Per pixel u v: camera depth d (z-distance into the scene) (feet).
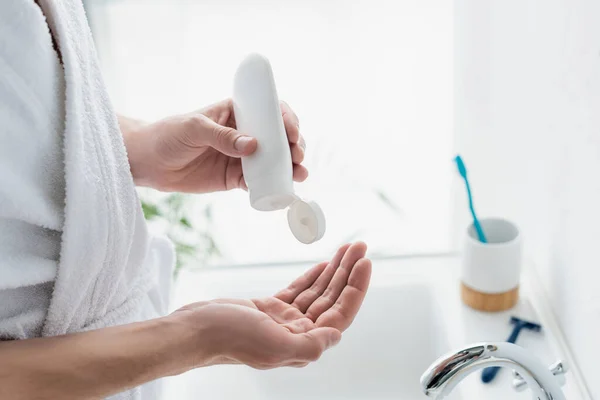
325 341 1.89
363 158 4.61
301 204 2.03
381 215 4.81
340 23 4.20
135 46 4.30
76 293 1.85
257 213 4.85
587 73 2.21
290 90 4.42
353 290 2.18
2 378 1.56
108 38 4.28
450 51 4.18
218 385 2.84
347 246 2.40
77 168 1.71
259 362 1.83
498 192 3.61
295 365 1.93
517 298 2.89
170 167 2.37
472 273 2.84
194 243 4.72
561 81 2.49
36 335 1.86
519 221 3.25
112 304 2.07
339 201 4.80
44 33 1.66
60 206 1.78
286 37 4.26
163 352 1.74
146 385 2.36
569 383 2.42
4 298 1.75
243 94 2.04
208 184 2.52
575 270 2.48
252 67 2.02
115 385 1.70
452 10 4.06
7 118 1.62
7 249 1.69
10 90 1.62
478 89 3.72
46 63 1.68
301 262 3.34
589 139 2.23
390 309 3.12
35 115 1.66
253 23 4.23
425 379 1.77
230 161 2.48
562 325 2.69
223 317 1.81
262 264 3.33
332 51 4.29
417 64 4.26
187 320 1.81
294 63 4.33
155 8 4.20
